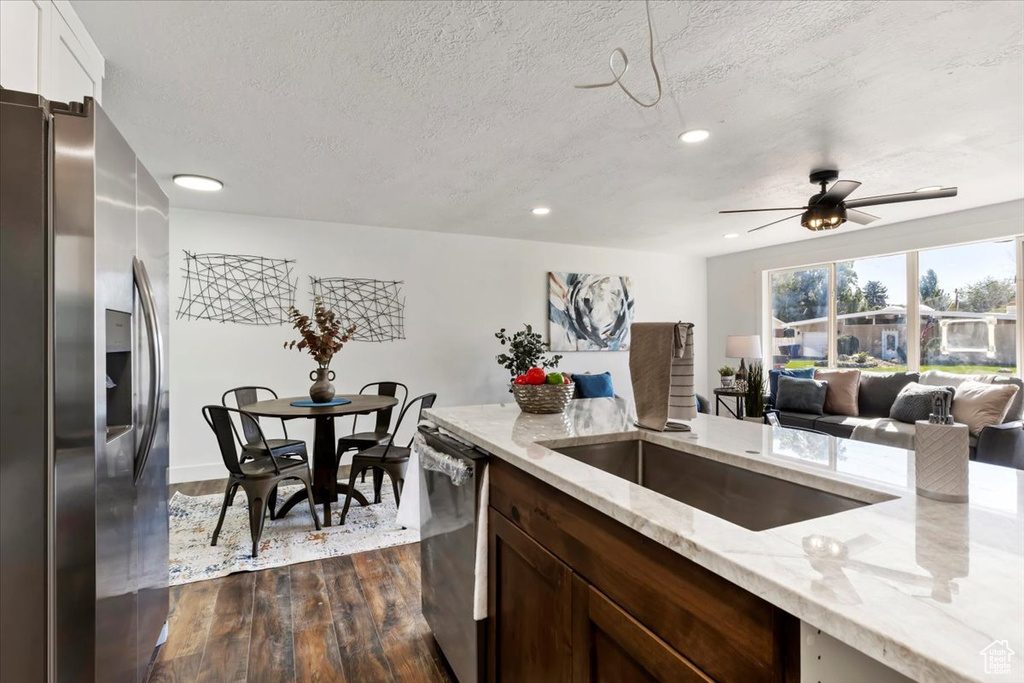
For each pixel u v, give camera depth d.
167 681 1.72
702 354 6.81
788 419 4.77
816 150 2.89
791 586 0.60
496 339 5.48
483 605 1.51
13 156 1.08
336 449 3.77
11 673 1.07
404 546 2.87
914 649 0.48
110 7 1.62
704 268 6.84
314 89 2.17
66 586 1.11
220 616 2.13
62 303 1.11
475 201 3.98
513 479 1.38
